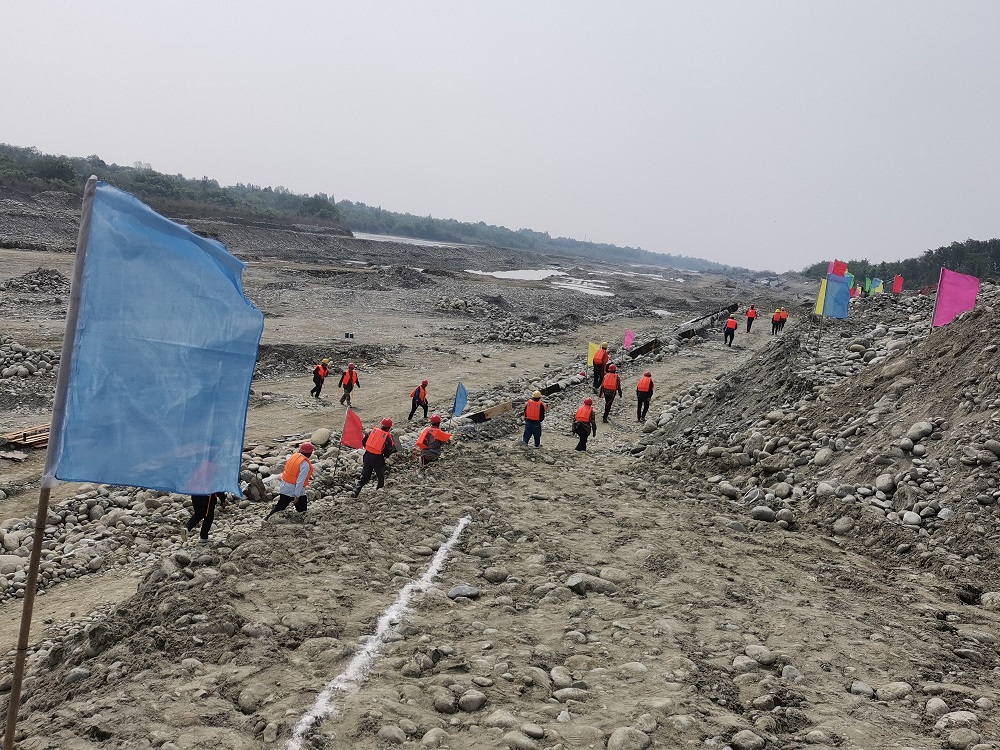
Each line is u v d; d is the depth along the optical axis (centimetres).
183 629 732
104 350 537
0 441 1753
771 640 775
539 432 1789
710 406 2008
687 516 1209
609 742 566
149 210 549
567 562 974
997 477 1151
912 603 916
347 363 3133
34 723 609
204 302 573
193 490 576
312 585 855
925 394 1428
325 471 1572
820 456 1397
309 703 615
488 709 619
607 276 12544
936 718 628
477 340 4088
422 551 991
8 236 5897
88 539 1356
